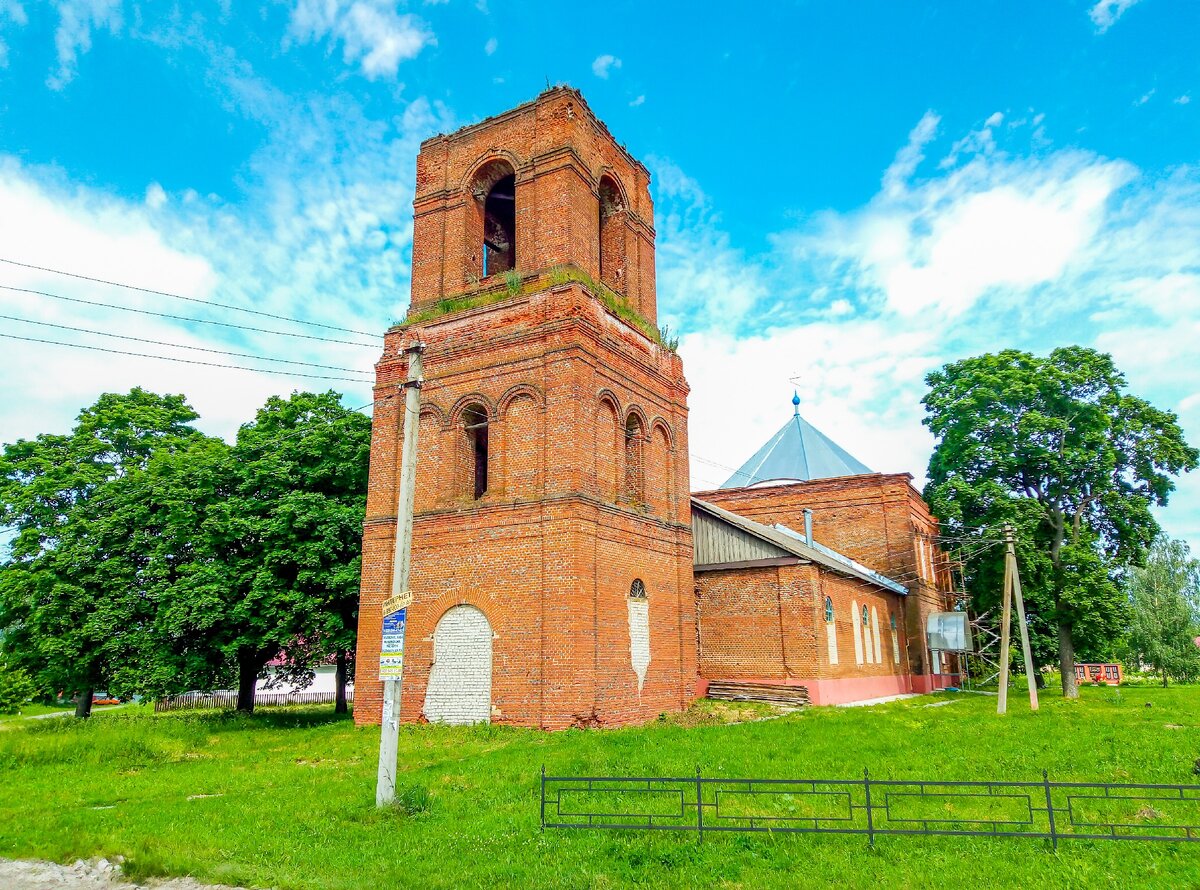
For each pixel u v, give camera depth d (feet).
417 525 74.79
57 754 56.95
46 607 86.94
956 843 31.35
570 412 69.82
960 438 132.16
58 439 112.78
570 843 32.42
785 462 163.73
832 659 95.09
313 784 47.14
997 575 122.72
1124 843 30.86
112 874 30.89
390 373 80.94
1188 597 205.87
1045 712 87.71
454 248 83.25
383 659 40.47
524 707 65.67
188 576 86.02
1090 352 128.26
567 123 79.05
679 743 56.75
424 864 30.32
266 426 104.27
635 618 74.49
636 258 90.12
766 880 27.48
